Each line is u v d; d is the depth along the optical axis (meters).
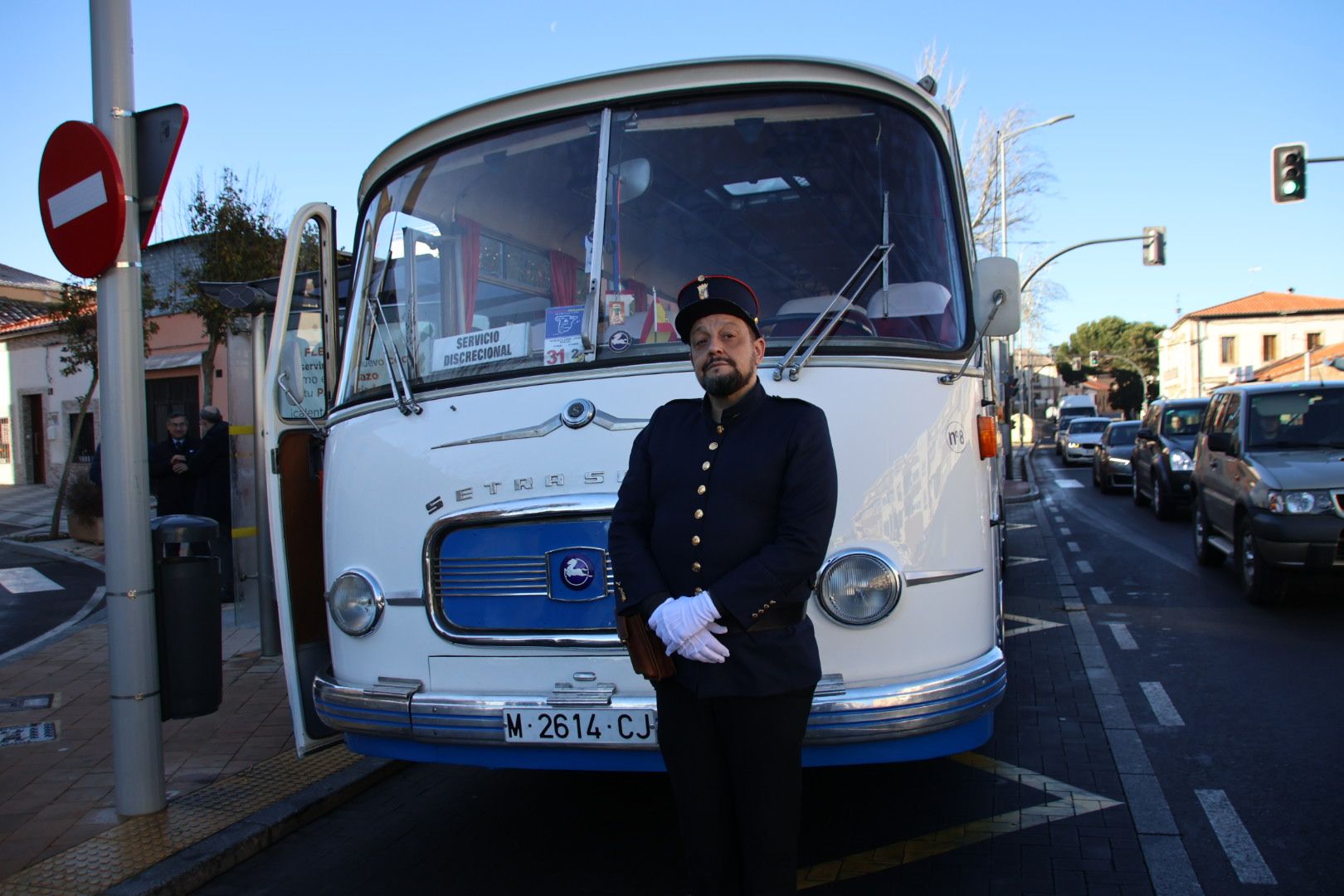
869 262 3.87
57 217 4.59
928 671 3.58
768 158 3.98
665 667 2.85
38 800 4.80
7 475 28.84
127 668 4.54
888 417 3.60
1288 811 4.46
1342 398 9.52
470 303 4.05
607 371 3.69
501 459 3.70
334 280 4.69
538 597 3.63
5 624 10.16
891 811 4.64
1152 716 5.94
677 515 2.86
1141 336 99.06
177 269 20.39
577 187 4.02
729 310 2.86
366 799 5.00
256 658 7.62
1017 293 3.99
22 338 27.95
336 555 4.03
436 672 3.77
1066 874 3.93
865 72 3.99
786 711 2.83
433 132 4.30
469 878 4.08
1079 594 10.04
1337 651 7.20
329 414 4.34
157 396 22.02
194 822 4.48
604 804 4.85
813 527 2.76
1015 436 59.94
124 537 4.55
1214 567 11.23
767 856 2.81
